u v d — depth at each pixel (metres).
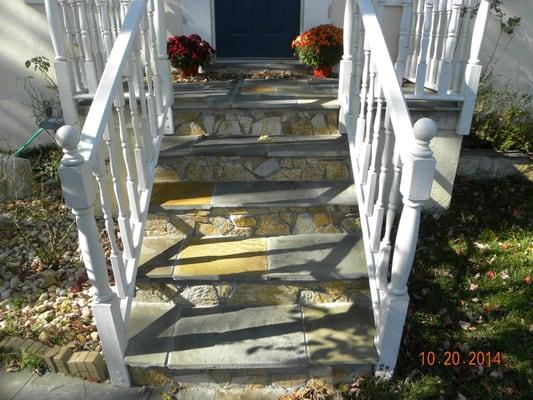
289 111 3.09
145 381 2.16
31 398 2.09
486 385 2.09
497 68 4.19
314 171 2.90
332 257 2.47
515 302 2.51
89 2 2.80
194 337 2.21
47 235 3.25
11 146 4.48
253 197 2.68
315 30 4.09
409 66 3.85
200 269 2.36
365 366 2.15
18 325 2.44
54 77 4.27
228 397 2.13
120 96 2.10
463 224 3.19
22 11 4.02
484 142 3.93
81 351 2.25
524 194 3.60
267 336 2.22
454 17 2.71
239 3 4.45
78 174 1.64
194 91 3.56
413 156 1.65
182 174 2.90
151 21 2.68
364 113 2.69
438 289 2.61
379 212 2.16
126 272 2.22
